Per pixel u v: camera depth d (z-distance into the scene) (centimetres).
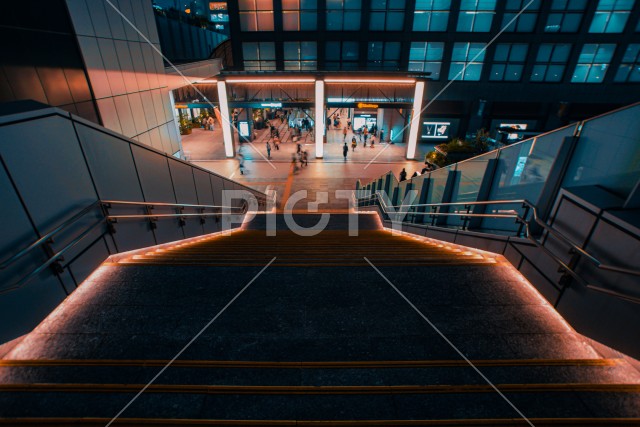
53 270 358
